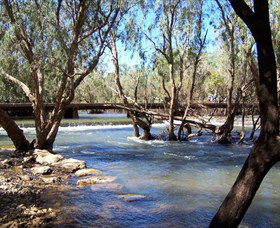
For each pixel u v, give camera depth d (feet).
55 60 51.65
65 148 72.69
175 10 78.07
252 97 106.83
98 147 74.69
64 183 40.01
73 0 55.52
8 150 64.23
